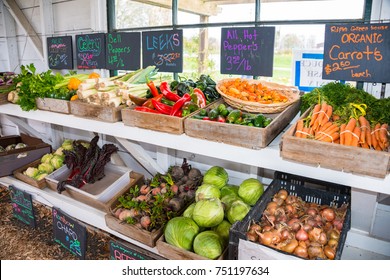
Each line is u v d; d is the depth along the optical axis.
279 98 1.91
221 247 1.71
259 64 2.34
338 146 1.35
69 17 3.45
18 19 3.80
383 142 1.39
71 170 2.78
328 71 2.05
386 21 1.92
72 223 2.28
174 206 2.07
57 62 3.58
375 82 1.92
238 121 1.69
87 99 2.21
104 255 2.38
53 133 3.96
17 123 3.46
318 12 2.18
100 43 3.14
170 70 2.76
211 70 2.86
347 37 1.95
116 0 3.12
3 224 2.76
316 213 1.73
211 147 1.71
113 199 2.35
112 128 2.08
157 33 2.76
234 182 2.81
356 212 2.04
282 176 1.99
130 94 2.07
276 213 1.71
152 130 1.89
